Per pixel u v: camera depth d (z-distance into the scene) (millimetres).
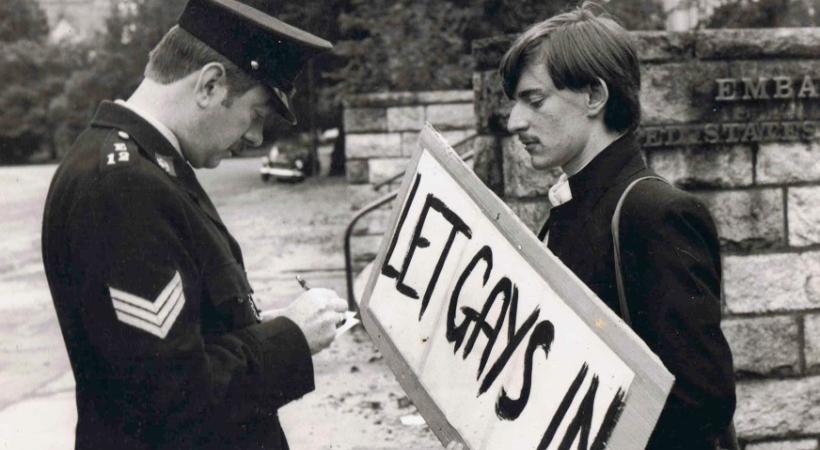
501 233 2018
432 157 2336
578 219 2143
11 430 5328
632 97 2135
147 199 1815
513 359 1903
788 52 4258
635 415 1625
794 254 4336
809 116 4301
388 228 2439
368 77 14188
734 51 4230
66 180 1887
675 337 1898
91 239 1787
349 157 11430
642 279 1971
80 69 48969
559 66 2094
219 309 1931
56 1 52281
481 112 4602
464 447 1969
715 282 1980
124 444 1890
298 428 5227
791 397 4363
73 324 1903
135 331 1754
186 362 1772
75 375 1968
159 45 2039
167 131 1998
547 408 1792
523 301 1913
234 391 1880
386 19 13844
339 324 2141
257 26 2014
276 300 9523
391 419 5359
